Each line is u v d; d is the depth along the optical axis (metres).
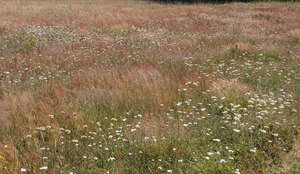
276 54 11.30
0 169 3.86
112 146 4.69
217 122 5.42
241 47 11.99
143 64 9.70
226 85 7.14
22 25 17.08
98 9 25.34
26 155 4.36
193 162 4.21
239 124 5.25
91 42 13.44
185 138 4.82
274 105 6.10
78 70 9.24
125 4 31.47
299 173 3.88
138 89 7.03
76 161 4.31
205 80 7.85
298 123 5.34
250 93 6.71
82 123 5.55
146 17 21.30
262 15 22.75
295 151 4.41
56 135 5.00
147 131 5.13
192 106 6.03
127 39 14.18
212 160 4.17
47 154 4.41
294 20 20.86
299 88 7.40
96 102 6.54
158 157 4.38
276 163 4.21
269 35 15.31
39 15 21.00
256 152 4.37
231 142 4.85
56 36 14.49
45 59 10.39
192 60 10.27
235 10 26.11
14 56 10.67
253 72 8.70
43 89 7.29
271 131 5.10
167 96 6.64
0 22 17.42
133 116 6.05
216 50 11.77
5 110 6.25
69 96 6.98
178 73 8.53
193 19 20.55
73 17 20.58
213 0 35.59
